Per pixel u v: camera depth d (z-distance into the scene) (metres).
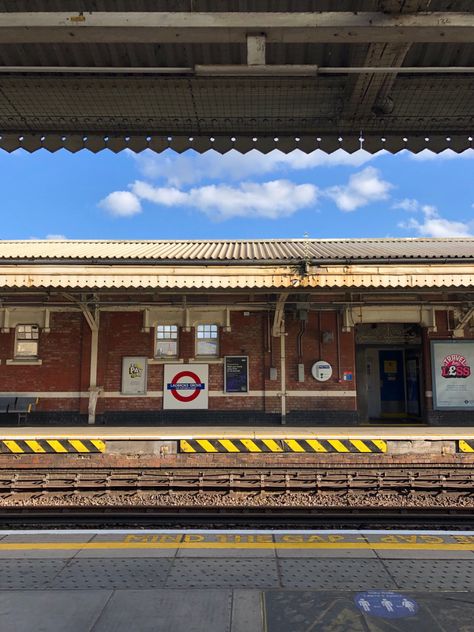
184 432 11.98
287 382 14.97
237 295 15.05
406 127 3.97
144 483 10.29
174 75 3.50
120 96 3.70
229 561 4.63
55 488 10.10
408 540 5.29
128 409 14.91
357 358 16.14
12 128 3.97
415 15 2.65
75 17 2.66
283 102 3.78
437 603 3.74
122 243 17.38
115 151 4.09
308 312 15.20
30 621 3.46
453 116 3.85
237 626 3.39
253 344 15.09
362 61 3.21
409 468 10.86
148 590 3.96
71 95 3.68
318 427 13.73
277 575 4.28
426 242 16.95
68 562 4.61
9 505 9.02
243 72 2.93
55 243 17.39
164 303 14.89
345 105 3.75
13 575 4.27
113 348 15.12
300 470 10.93
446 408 14.92
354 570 4.41
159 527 7.54
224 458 11.12
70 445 11.23
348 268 10.88
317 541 5.26
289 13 2.70
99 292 12.57
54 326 15.22
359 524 7.56
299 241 17.30
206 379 14.99
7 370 15.04
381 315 15.09
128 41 2.82
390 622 3.46
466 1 2.96
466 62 3.44
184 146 4.10
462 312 15.11
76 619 3.49
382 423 15.42
